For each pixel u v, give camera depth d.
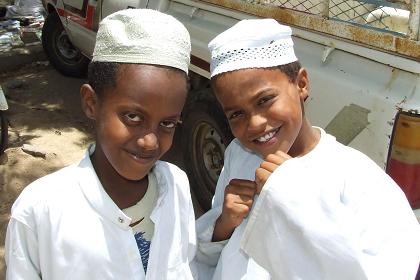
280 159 1.38
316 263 1.32
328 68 2.18
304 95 1.51
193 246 1.56
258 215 1.36
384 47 1.95
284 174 1.32
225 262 1.58
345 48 2.13
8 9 7.65
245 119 1.42
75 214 1.27
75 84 5.89
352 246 1.26
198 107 3.15
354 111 2.06
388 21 2.61
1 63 6.19
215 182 3.32
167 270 1.42
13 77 6.08
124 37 1.15
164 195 1.41
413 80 1.88
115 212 1.29
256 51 1.36
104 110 1.20
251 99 1.37
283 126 1.40
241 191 1.54
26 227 1.26
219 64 1.40
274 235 1.35
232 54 1.37
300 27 2.33
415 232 1.34
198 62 3.09
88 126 4.80
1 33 6.96
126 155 1.21
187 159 3.49
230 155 1.82
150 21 1.16
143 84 1.13
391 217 1.34
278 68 1.39
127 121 1.17
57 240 1.26
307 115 2.29
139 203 1.38
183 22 3.17
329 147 1.53
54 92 5.63
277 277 1.41
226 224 1.58
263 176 1.37
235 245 1.56
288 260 1.36
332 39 2.18
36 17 7.66
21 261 1.28
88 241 1.28
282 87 1.39
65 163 4.09
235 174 1.75
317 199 1.31
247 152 1.74
